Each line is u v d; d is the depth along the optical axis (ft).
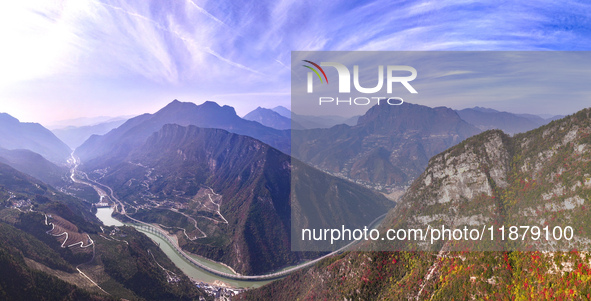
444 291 325.62
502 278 301.43
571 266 271.90
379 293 382.63
